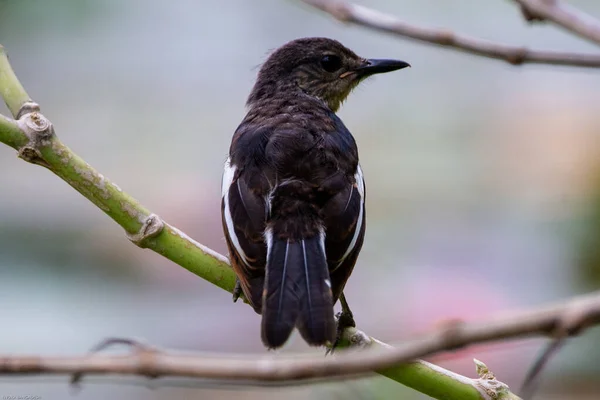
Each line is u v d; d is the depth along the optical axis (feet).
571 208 44.62
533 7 22.79
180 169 48.75
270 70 32.60
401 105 51.96
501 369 33.24
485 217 45.83
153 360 13.96
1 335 40.55
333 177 24.54
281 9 53.72
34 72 51.52
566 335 12.76
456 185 48.08
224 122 51.24
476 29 53.01
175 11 53.26
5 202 45.42
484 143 50.55
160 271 42.80
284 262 22.13
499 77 52.31
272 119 27.53
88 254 43.91
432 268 42.19
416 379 21.62
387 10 52.90
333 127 27.12
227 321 40.81
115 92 51.90
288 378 13.79
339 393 25.40
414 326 38.29
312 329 20.57
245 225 23.43
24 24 51.39
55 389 37.09
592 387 33.37
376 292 40.34
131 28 52.75
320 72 32.96
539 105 51.19
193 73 52.65
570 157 48.14
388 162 49.67
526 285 41.93
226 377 13.96
